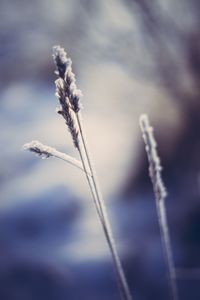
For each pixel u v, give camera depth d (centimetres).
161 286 157
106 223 34
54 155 32
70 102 31
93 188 33
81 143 32
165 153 203
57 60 31
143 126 37
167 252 41
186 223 178
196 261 161
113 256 34
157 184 38
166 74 202
